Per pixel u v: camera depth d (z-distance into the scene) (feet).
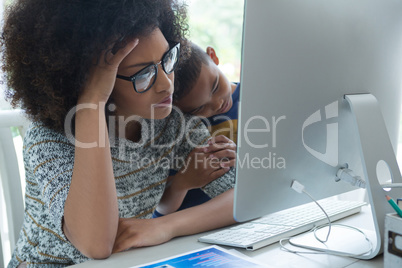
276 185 2.81
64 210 2.94
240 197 2.68
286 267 2.59
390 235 2.29
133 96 3.29
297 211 3.54
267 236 2.99
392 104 3.30
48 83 3.17
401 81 3.32
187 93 4.64
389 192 2.78
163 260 2.66
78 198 2.91
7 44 3.27
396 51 3.20
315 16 2.64
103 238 2.85
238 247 2.91
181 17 4.16
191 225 3.25
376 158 2.83
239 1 9.99
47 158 3.21
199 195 4.69
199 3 9.93
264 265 2.56
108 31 2.98
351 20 2.83
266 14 2.44
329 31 2.73
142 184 4.02
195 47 4.85
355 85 2.97
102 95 3.08
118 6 2.98
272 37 2.49
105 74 3.06
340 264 2.64
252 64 2.47
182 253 2.79
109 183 2.99
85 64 3.05
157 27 3.29
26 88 3.31
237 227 3.26
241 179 2.65
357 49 2.91
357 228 3.21
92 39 3.00
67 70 3.12
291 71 2.62
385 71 3.15
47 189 3.07
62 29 3.05
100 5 2.97
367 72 3.02
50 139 3.33
